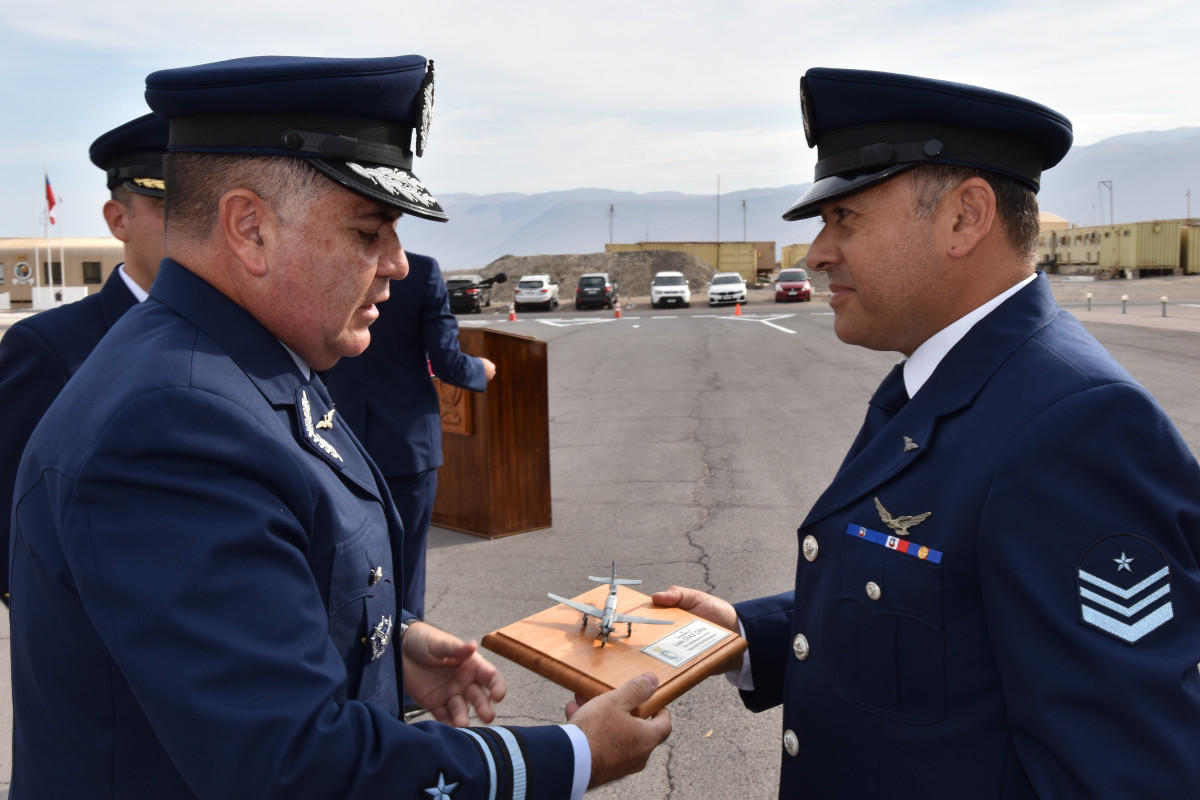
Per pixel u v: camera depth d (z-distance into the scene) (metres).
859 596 1.21
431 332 3.37
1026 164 1.24
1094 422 1.03
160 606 0.89
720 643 1.48
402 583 1.36
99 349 1.12
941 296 1.25
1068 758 0.96
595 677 1.37
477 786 0.98
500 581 4.29
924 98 1.20
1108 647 0.97
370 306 1.23
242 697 0.88
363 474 1.26
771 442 7.41
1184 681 0.96
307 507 1.06
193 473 0.96
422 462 3.37
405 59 1.18
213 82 1.09
